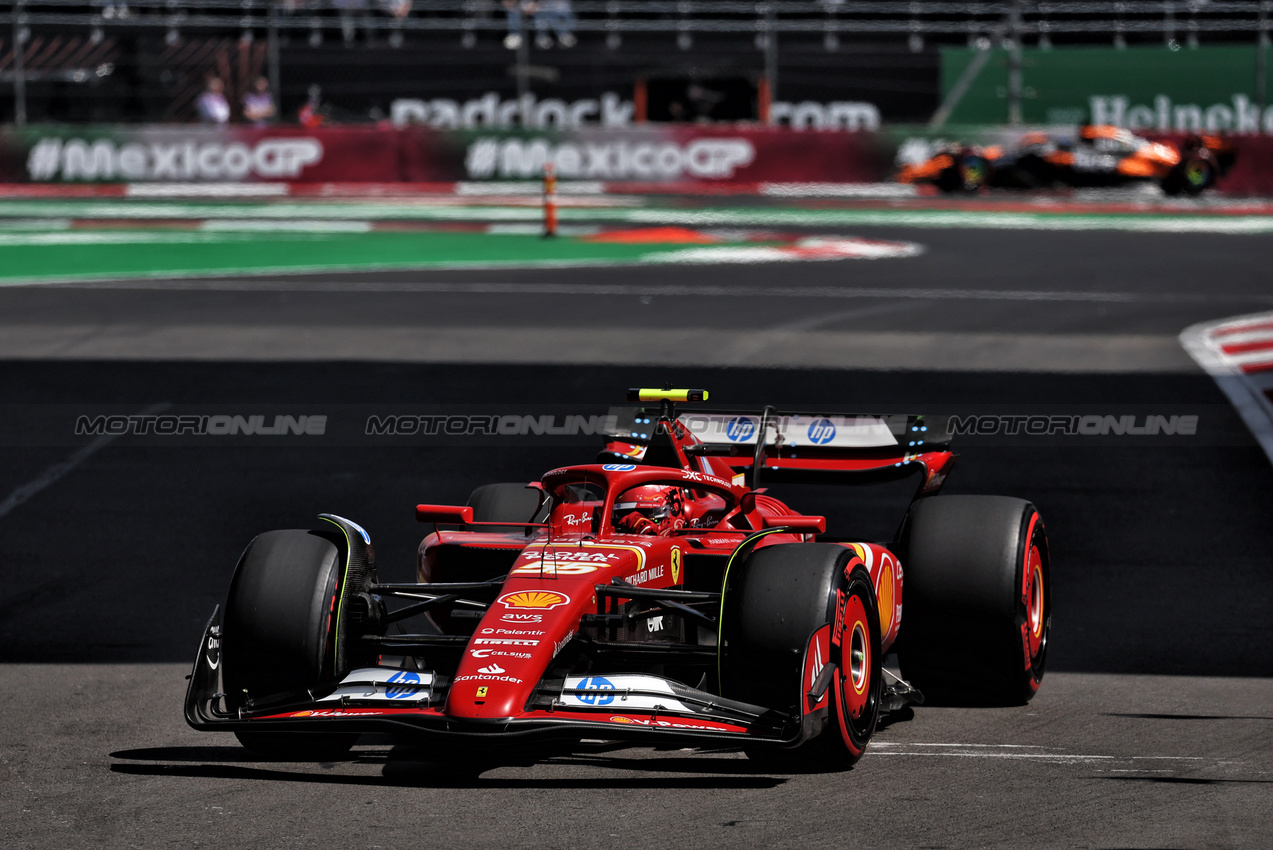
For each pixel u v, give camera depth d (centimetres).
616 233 10388
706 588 2416
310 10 12719
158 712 2394
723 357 5800
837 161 12900
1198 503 3928
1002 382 5384
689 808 1909
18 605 3059
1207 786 1994
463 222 10994
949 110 13138
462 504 3847
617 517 2342
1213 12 13488
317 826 1838
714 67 12938
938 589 2395
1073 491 4044
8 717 2356
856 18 13212
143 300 7225
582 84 12938
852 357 5834
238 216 11225
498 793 1978
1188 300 7469
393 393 5150
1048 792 1972
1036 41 13662
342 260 8894
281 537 2153
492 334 6294
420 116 12875
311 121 12775
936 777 2048
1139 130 12962
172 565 3356
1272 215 11731
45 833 1814
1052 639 2877
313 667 2058
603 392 5166
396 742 2242
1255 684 2572
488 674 1894
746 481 2830
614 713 1916
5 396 5075
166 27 12625
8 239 9731
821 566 2025
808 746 2041
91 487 4041
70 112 12688
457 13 12925
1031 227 10894
